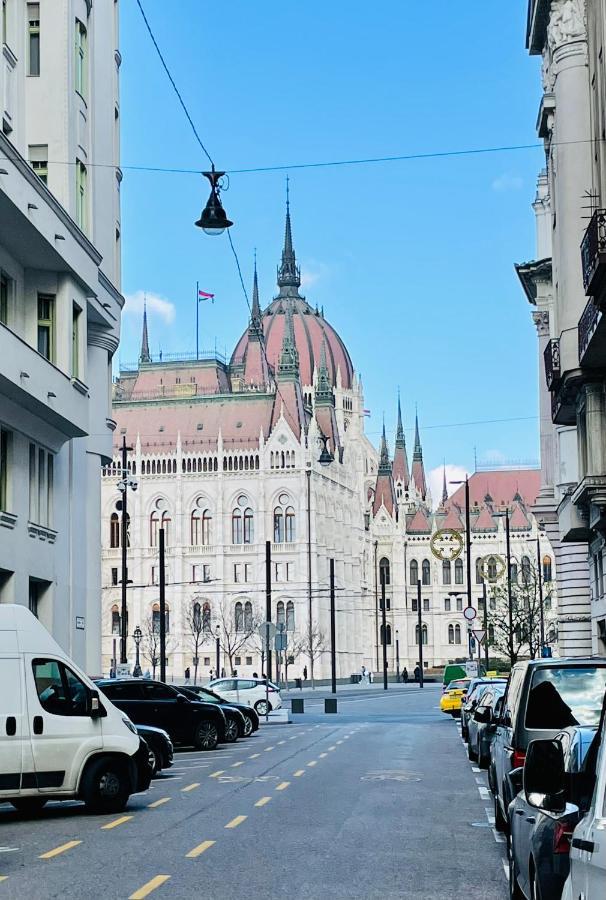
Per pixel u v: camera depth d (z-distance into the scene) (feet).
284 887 50.47
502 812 63.57
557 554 204.03
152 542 579.07
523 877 41.88
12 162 115.85
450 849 60.85
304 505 570.46
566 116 140.87
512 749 55.93
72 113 143.54
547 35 150.51
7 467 131.75
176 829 67.92
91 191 152.25
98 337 165.58
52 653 76.18
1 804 85.56
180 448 579.48
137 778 78.69
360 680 525.75
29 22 142.31
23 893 49.19
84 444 162.81
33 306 137.90
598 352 115.55
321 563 581.53
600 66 124.47
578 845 27.17
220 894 48.91
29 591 141.69
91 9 153.38
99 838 65.00
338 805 78.74
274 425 577.84
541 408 204.85
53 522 148.36
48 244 128.57
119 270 176.04
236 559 572.10
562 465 166.20
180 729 134.92
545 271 204.03
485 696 109.91
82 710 76.28
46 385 131.34
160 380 620.08
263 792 86.74
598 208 106.11
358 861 57.06
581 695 56.39
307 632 557.33
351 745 141.28
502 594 465.06
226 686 227.81
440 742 146.41
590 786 31.96
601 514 132.16
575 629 182.39
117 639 574.97
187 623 568.00
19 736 73.97
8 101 134.31
